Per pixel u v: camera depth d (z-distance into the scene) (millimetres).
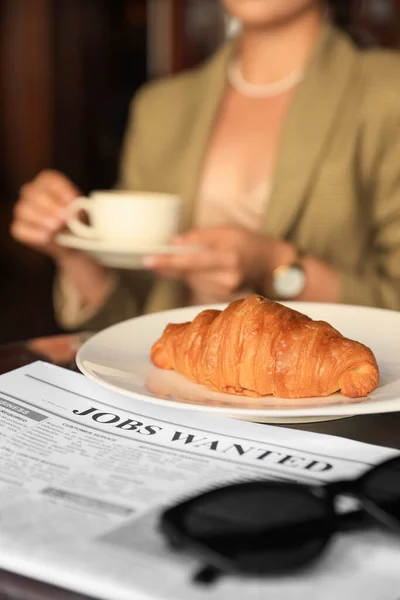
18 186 4035
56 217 1058
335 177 1218
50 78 3953
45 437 512
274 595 342
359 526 393
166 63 3383
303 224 1235
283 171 1227
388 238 1257
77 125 4066
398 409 520
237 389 570
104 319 1285
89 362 604
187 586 349
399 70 1253
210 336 581
